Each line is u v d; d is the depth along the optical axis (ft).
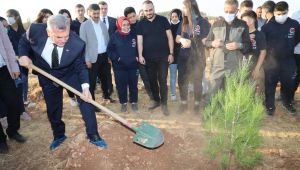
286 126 15.74
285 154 12.75
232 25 14.30
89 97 12.07
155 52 16.80
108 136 12.94
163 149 12.67
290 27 16.19
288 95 17.40
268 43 16.49
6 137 13.97
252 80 15.88
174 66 19.75
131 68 17.46
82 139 13.08
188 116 17.47
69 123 16.81
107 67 19.71
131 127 12.37
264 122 16.24
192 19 15.79
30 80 24.82
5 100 13.46
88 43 17.33
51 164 12.69
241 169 11.79
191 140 13.99
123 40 16.94
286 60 16.63
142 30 16.75
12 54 13.10
